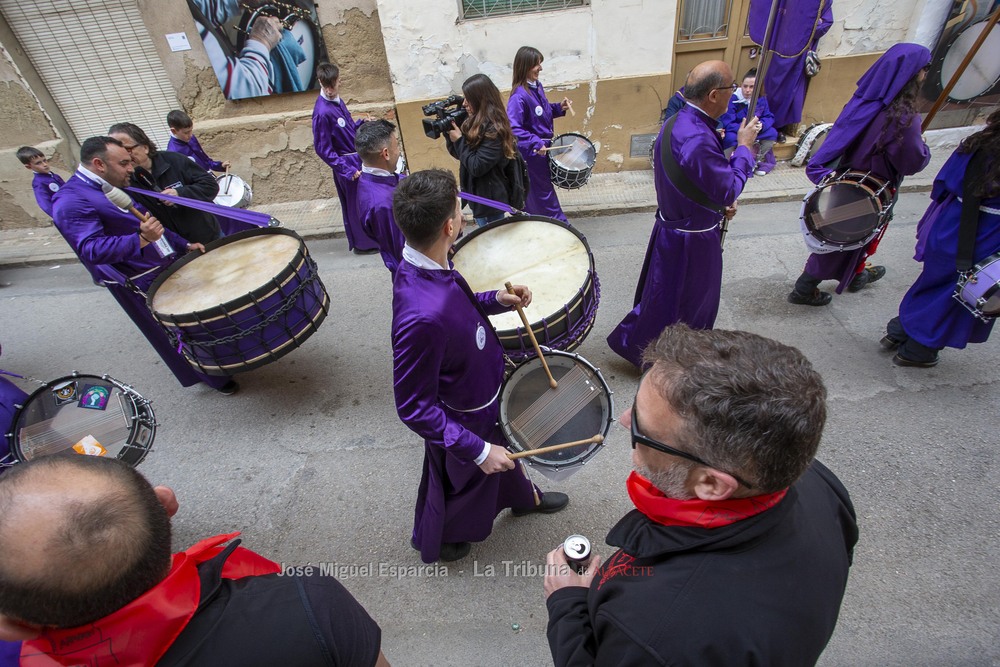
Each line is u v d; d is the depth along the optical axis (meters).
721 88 2.30
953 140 5.38
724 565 0.81
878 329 3.45
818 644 0.83
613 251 4.66
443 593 2.29
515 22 5.04
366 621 0.98
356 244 5.08
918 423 2.78
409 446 3.04
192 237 3.77
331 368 3.69
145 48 5.64
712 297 2.87
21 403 2.11
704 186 2.42
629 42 5.15
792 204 5.07
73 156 6.16
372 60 5.42
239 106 5.67
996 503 2.38
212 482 2.92
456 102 3.73
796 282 3.75
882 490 2.47
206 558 0.97
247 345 2.61
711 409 0.76
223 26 5.16
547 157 4.48
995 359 3.12
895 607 2.05
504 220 2.88
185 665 0.80
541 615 2.18
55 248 5.77
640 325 3.02
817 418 0.77
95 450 2.00
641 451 0.89
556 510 2.56
